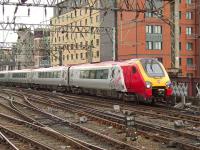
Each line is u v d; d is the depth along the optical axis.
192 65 100.12
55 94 51.66
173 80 36.53
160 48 94.38
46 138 19.02
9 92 57.12
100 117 25.77
